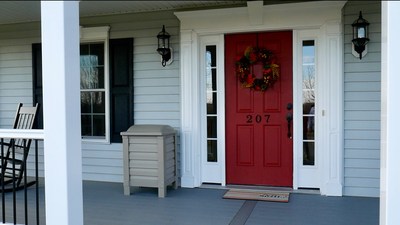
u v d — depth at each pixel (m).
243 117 4.74
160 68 4.95
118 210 3.87
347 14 4.30
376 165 4.29
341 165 4.31
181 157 4.85
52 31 2.62
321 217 3.57
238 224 3.39
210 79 4.83
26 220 3.09
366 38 4.14
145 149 4.41
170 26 4.89
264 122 4.68
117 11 4.87
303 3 4.28
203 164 4.88
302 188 4.58
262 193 4.41
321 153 4.38
